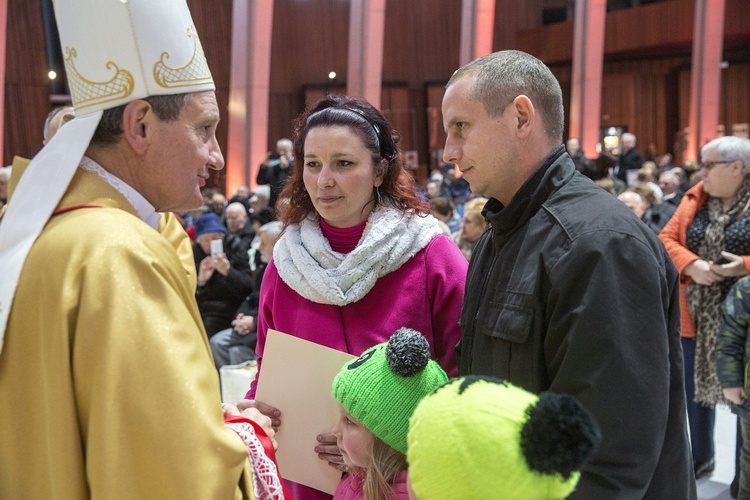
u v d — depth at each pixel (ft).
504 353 4.33
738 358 9.36
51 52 48.96
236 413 5.03
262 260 14.39
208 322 15.16
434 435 2.92
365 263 5.81
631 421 3.77
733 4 56.75
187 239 4.58
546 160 4.45
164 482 3.42
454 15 62.80
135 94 3.91
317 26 57.82
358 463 4.73
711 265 10.51
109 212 3.74
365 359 4.79
